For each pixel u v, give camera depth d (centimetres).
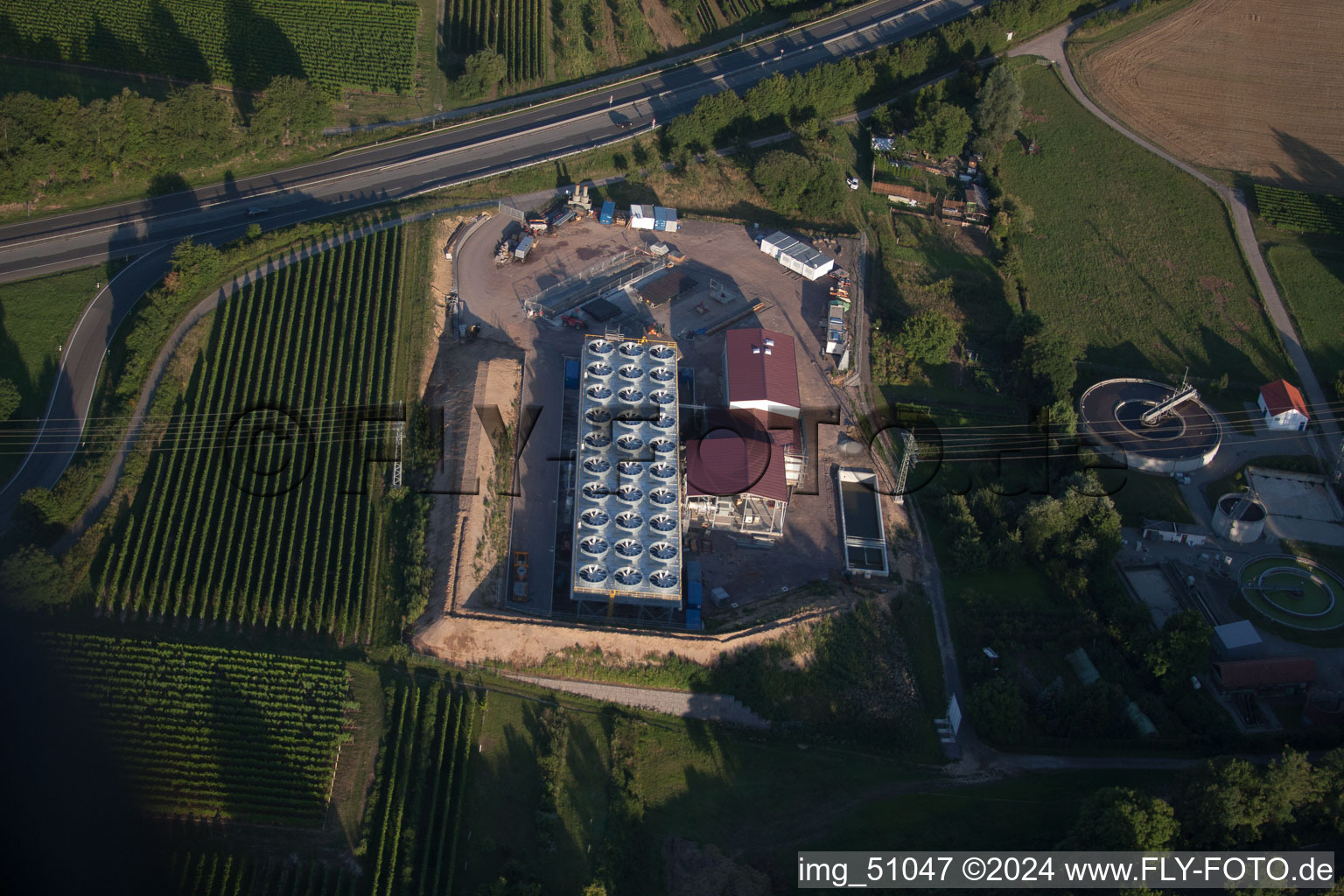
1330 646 14575
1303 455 17188
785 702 13112
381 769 11406
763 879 11350
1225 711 13775
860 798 12406
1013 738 13138
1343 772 11412
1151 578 15425
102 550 13038
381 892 10544
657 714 12838
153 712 11438
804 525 15312
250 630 12569
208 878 10325
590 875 11106
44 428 14338
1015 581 15162
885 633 14088
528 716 12394
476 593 13200
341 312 16450
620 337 16012
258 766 11181
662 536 13812
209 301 16250
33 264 16488
